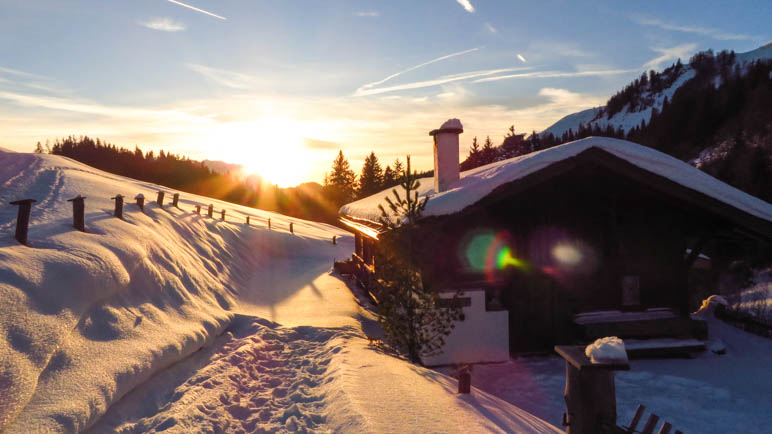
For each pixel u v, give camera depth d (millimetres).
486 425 5098
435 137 12156
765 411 7590
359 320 12453
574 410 4480
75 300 7098
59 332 6129
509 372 9516
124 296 8734
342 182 98812
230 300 13531
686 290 11219
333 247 39031
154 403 6254
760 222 9812
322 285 18906
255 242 29891
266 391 6832
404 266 8883
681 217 11227
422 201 9242
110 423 5430
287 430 5203
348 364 7348
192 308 10469
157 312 9031
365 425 4836
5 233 8789
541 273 10656
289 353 8961
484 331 10141
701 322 10508
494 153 76688
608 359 4215
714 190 9977
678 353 10461
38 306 6305
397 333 8820
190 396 6262
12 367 4996
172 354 7473
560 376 9219
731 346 11094
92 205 15422
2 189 18438
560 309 10781
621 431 4195
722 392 8352
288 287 18328
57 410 4855
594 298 10898
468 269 10469
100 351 6438
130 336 7336
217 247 20516
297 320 11930
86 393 5355
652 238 11172
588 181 10898
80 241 9273
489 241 10578
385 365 7402
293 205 90062
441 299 9414
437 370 9641
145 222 15578
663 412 7562
